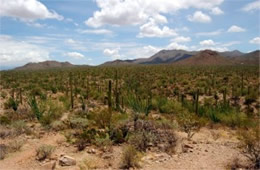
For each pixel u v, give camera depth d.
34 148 8.41
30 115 14.16
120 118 10.96
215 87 32.94
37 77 51.94
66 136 9.29
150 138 8.77
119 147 8.43
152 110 18.22
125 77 46.75
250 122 13.41
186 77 47.97
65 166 6.91
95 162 7.07
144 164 7.06
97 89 30.45
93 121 11.12
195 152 8.06
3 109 18.06
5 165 7.03
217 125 13.38
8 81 44.59
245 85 34.34
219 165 6.97
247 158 7.46
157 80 41.31
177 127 11.26
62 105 16.11
